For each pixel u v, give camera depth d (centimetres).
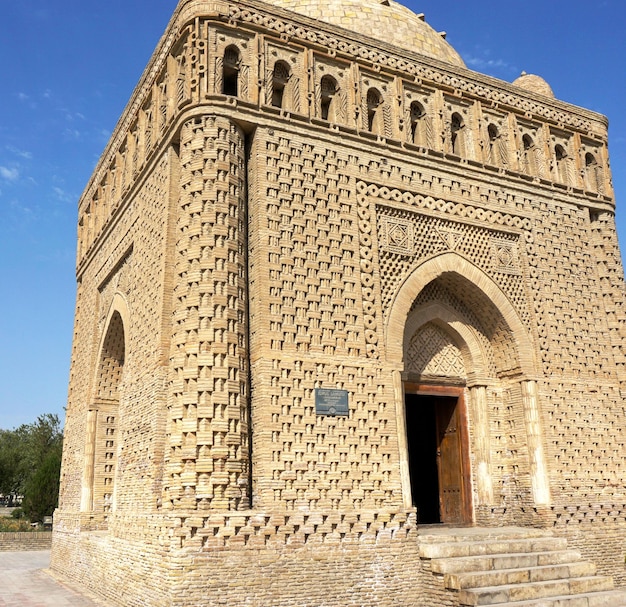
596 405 1756
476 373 1728
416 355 1698
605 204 1967
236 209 1374
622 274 1916
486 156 1783
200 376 1248
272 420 1286
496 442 1694
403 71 1702
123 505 1495
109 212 2012
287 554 1220
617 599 1289
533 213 1820
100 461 1950
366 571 1284
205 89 1415
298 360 1351
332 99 1623
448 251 1661
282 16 1555
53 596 1534
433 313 1717
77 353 2277
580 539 1606
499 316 1703
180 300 1309
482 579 1257
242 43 1504
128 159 1867
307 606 1209
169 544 1143
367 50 1662
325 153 1528
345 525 1291
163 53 1627
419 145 1700
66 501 2084
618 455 1747
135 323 1619
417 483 2219
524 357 1691
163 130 1552
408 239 1605
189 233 1338
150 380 1429
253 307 1362
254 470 1274
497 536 1444
